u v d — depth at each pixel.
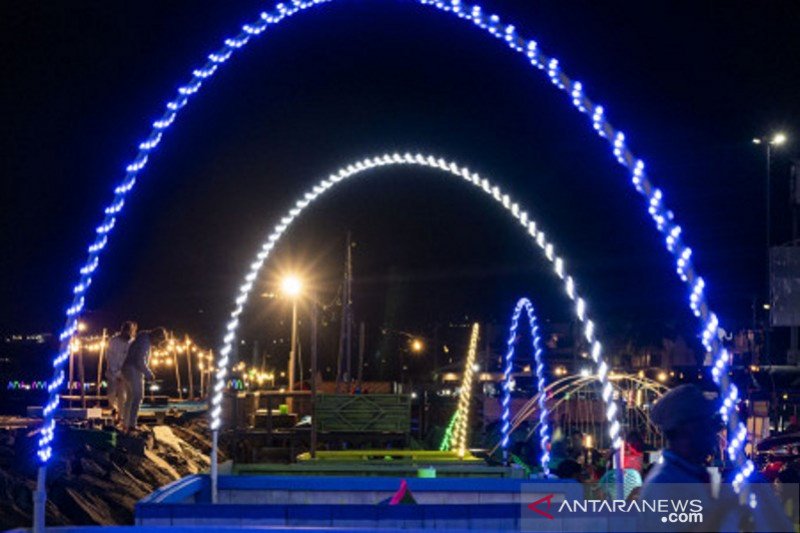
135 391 17.31
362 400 18.95
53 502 12.30
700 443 5.03
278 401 24.48
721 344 8.20
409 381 45.09
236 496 10.79
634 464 13.54
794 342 38.91
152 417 21.92
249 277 13.14
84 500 12.70
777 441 21.53
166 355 35.25
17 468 12.72
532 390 30.84
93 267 9.01
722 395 7.79
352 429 18.88
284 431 19.08
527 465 14.61
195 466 19.11
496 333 48.78
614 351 46.97
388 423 18.89
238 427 19.55
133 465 15.54
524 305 16.56
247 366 38.44
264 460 19.25
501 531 7.59
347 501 10.70
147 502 8.41
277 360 43.22
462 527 7.75
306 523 7.77
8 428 17.25
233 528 7.15
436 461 14.34
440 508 7.74
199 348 39.09
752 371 31.95
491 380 30.25
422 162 13.78
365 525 7.74
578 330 35.38
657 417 5.12
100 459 14.49
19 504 11.49
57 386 8.34
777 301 34.16
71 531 7.41
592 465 14.44
